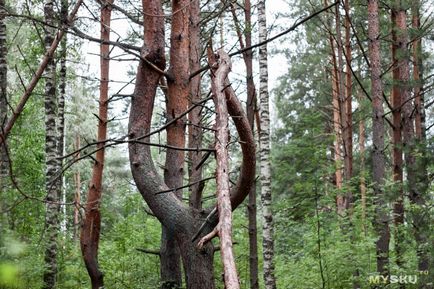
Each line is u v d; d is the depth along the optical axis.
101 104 11.23
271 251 12.02
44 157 12.82
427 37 17.38
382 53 23.19
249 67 12.70
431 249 9.62
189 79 6.86
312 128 18.03
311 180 12.00
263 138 12.61
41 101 14.35
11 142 11.24
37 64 12.12
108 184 25.06
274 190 19.30
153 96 5.97
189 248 5.58
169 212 5.65
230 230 3.45
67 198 22.69
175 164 6.98
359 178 12.84
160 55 5.93
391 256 11.54
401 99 14.66
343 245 10.85
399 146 10.89
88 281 12.27
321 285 11.42
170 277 7.02
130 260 11.54
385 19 18.06
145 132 5.91
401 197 11.38
